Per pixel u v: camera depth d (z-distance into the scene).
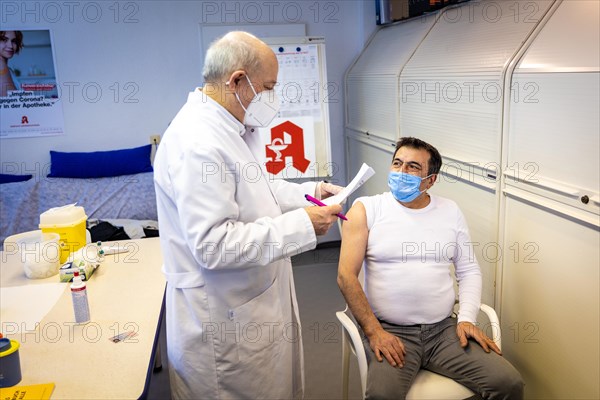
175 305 1.57
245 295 1.57
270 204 1.60
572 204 1.75
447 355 1.80
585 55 1.69
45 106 3.95
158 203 1.56
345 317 1.88
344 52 4.27
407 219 1.94
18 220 3.65
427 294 1.88
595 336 1.72
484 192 2.30
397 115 3.19
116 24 3.94
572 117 1.72
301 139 3.87
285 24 4.13
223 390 1.60
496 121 2.15
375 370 1.72
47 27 3.85
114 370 1.38
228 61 1.45
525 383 2.15
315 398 2.41
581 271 1.75
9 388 1.30
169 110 4.13
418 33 3.24
